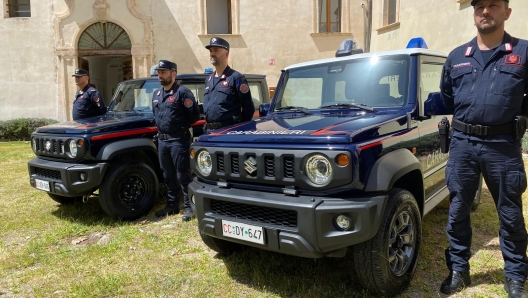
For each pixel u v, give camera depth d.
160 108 4.51
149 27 14.25
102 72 16.59
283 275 3.17
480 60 2.56
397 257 2.83
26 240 4.24
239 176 2.79
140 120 4.92
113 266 3.52
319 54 14.82
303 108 3.81
